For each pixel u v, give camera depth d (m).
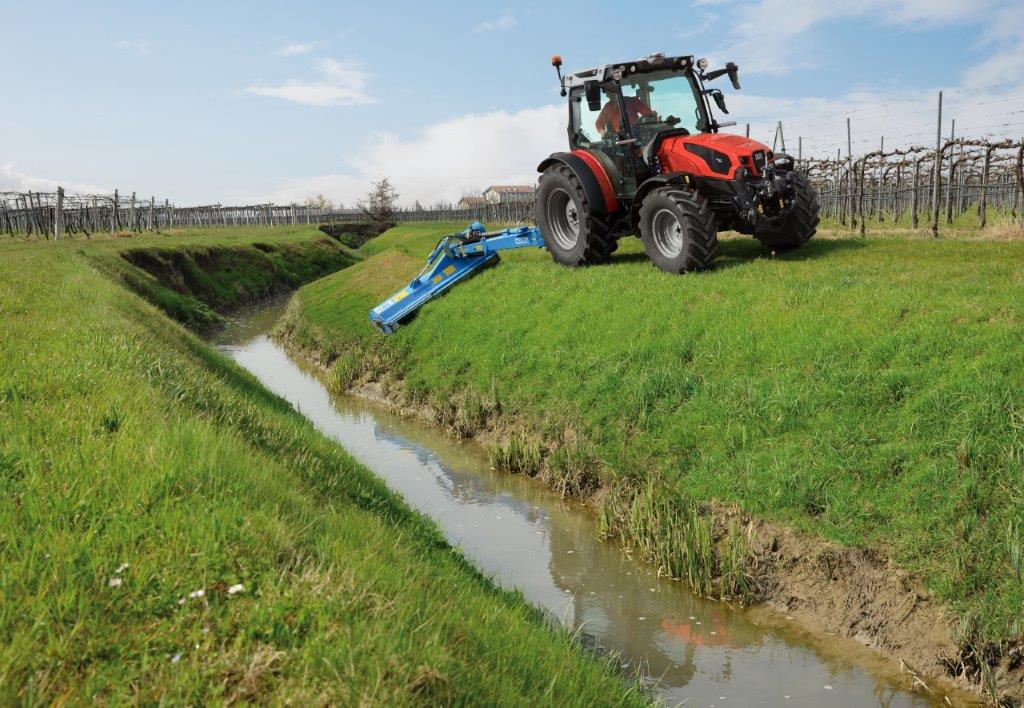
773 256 12.59
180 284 25.83
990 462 5.73
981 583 5.09
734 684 4.96
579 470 8.48
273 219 74.88
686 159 11.98
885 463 6.23
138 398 5.34
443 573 4.77
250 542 3.50
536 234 14.84
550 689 3.32
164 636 2.81
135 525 3.44
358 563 3.55
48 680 2.53
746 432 7.39
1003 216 23.06
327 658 2.74
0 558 3.06
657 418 8.39
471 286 14.67
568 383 9.95
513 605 5.13
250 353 18.88
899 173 22.86
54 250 22.75
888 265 10.83
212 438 4.80
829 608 5.68
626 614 5.95
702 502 6.94
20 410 4.93
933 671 4.95
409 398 12.58
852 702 4.75
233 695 2.57
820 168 27.31
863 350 7.67
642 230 12.30
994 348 6.79
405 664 2.77
